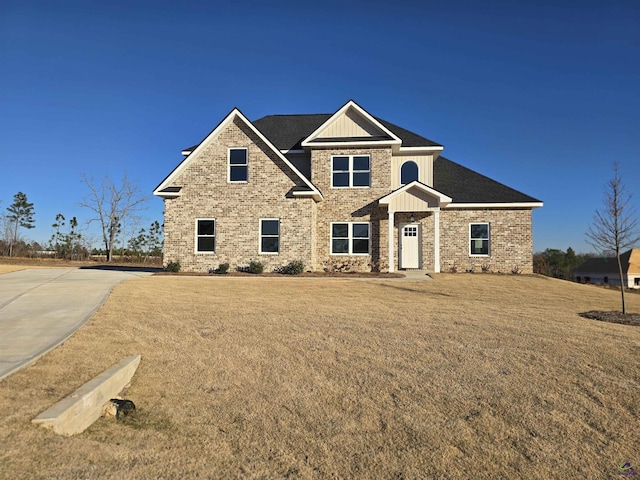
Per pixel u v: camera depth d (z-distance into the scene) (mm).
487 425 4746
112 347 6977
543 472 3885
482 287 16344
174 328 8641
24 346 6688
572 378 6109
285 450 4207
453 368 6508
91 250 41188
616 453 4219
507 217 22062
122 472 3535
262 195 20406
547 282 18578
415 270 21641
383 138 21578
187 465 3828
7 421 3857
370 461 4027
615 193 12375
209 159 20703
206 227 20625
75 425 4238
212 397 5441
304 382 5949
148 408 5086
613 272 48875
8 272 20125
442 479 3756
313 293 13961
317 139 22016
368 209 21719
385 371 6367
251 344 7672
